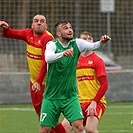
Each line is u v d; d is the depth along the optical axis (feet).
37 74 87.51
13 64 174.29
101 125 115.75
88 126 81.76
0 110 141.38
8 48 173.47
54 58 73.92
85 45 77.25
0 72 171.53
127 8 179.83
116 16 177.68
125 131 107.34
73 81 77.92
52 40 79.87
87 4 174.60
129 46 180.45
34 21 87.20
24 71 174.81
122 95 161.58
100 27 175.22
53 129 84.12
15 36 89.15
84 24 175.01
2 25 88.89
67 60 76.95
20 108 145.59
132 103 158.30
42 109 77.97
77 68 85.97
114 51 180.14
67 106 77.51
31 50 87.51
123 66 182.80
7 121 121.49
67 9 173.88
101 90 82.02
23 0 174.70
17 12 174.81
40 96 87.40
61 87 77.56
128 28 178.91
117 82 160.97
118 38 178.91
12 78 155.84
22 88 156.35
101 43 75.66
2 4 173.06
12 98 155.84
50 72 77.36
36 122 120.26
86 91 85.76
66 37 76.48
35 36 87.35
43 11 176.55
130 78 161.99
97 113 83.41
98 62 84.89
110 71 163.63
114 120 123.54
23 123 118.52
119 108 146.20
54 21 176.24
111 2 161.38
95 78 85.66
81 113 77.25
